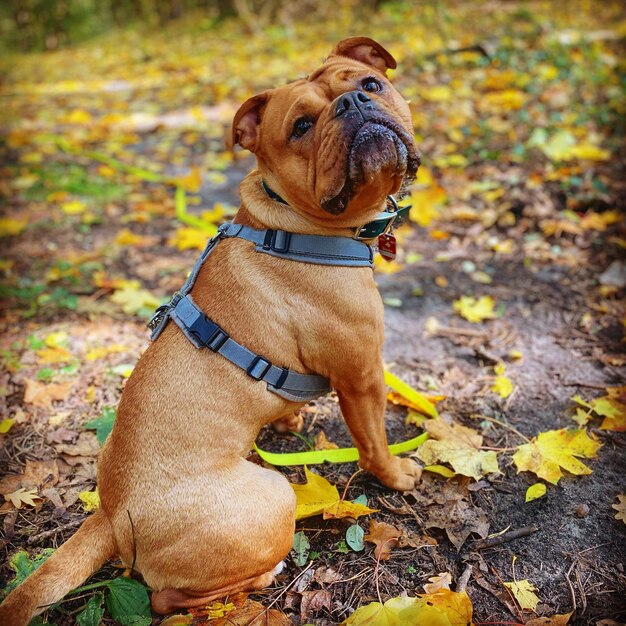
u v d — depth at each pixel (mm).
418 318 1187
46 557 741
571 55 2246
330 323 706
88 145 2164
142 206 1657
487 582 710
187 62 3332
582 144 1658
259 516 655
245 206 742
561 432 872
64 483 858
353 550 756
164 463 651
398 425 951
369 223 718
